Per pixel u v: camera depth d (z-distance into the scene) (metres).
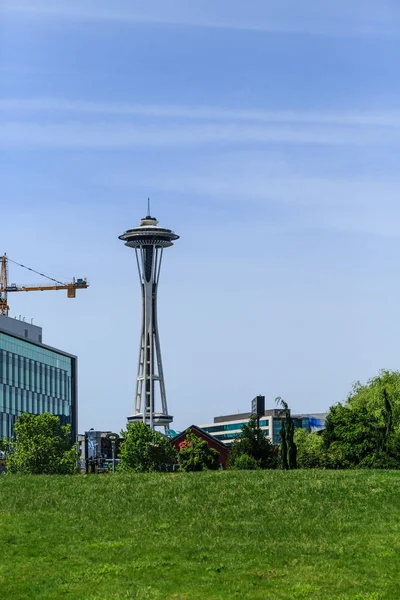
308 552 61.16
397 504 71.44
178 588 55.00
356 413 130.38
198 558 60.22
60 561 59.78
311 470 85.94
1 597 53.59
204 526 66.94
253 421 146.25
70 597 53.56
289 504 72.00
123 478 82.31
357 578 56.56
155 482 79.62
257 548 62.03
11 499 74.94
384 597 53.59
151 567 58.50
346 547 62.00
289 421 109.94
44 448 158.12
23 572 57.69
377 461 122.94
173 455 174.25
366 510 70.19
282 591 54.56
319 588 54.91
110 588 54.97
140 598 53.25
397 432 126.56
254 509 70.81
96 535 65.19
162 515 69.75
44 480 82.25
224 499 73.50
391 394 142.50
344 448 127.38
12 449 164.75
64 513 70.62
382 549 61.38
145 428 173.75
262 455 142.75
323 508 70.81
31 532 65.88
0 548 62.25
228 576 57.00
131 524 67.69
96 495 75.62
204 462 165.62
